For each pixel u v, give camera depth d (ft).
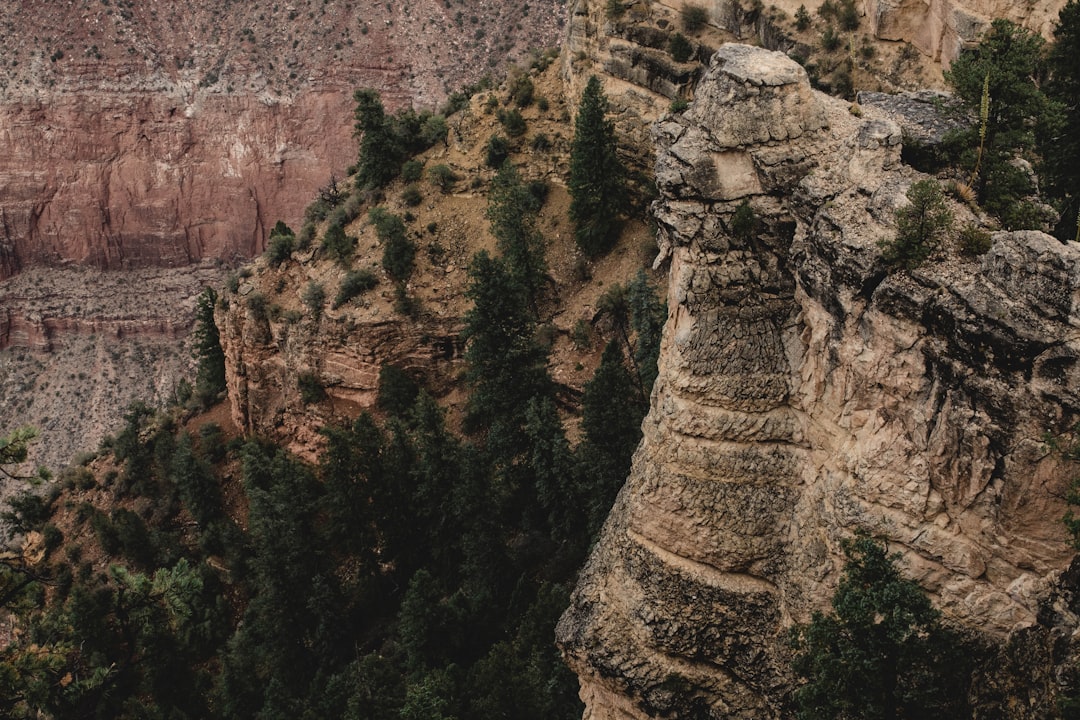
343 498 218.38
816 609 92.07
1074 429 73.77
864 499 87.04
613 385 191.11
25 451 85.66
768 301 96.48
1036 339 74.69
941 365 80.59
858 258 85.81
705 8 250.57
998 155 90.99
